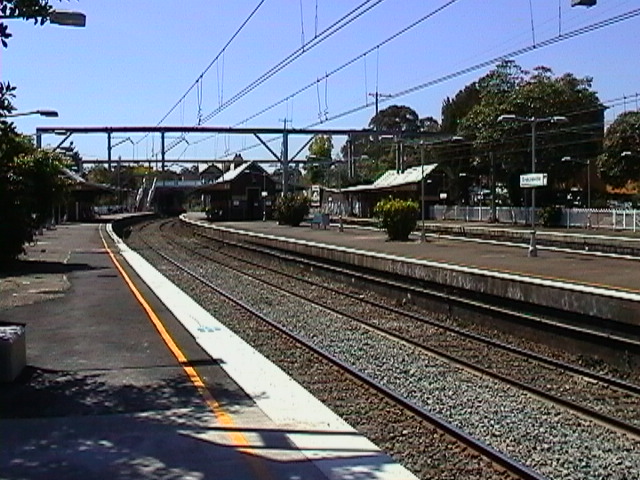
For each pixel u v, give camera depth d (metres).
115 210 107.19
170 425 8.47
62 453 7.45
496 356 14.82
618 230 49.75
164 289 23.11
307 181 147.75
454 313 20.53
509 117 44.12
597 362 14.80
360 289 27.36
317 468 7.08
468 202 75.94
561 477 7.63
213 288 25.23
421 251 35.66
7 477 6.80
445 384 12.11
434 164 73.62
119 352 12.98
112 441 7.84
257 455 7.44
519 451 8.55
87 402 9.52
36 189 30.05
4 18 10.13
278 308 21.39
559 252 34.50
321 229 62.22
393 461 7.34
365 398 11.06
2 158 22.31
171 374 11.25
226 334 14.95
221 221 83.81
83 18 14.72
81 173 103.38
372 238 48.00
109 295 21.34
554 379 12.83
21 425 8.45
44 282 24.66
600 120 64.50
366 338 16.52
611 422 9.77
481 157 65.75
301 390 10.30
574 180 70.31
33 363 11.99
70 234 52.00
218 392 10.11
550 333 16.44
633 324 13.99
